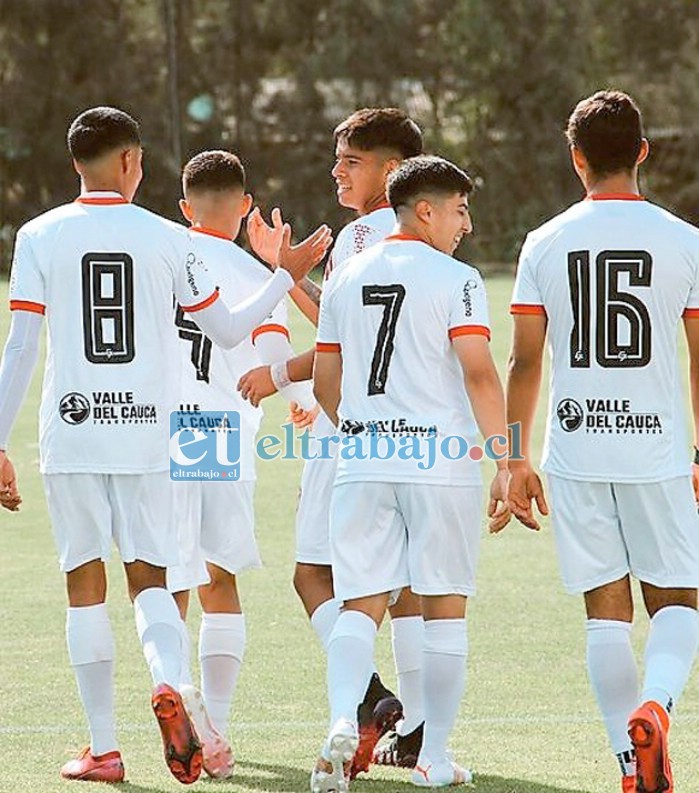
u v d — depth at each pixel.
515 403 18.34
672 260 17.53
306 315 21.83
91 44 165.88
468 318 17.95
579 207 17.97
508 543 35.22
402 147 20.45
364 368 18.27
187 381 20.45
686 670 17.12
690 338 17.84
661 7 182.62
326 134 171.50
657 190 184.50
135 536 18.69
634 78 183.62
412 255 18.27
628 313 17.53
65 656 25.16
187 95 172.25
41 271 18.53
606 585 17.88
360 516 18.22
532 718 21.45
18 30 165.12
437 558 18.16
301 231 169.38
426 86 176.50
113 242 18.55
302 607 28.94
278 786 18.39
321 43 174.25
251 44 173.12
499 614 28.20
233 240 21.48
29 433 52.19
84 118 18.88
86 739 20.42
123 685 23.41
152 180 166.62
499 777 18.69
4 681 23.55
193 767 17.16
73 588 19.00
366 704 19.02
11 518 38.44
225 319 19.20
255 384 20.22
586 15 177.50
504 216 173.88
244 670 24.33
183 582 19.81
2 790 18.16
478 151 175.75
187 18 173.88
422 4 175.50
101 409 18.53
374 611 18.27
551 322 17.95
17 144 164.00
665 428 17.67
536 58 174.75
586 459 17.69
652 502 17.62
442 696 18.45
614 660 17.59
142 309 18.62
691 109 182.62
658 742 16.14
